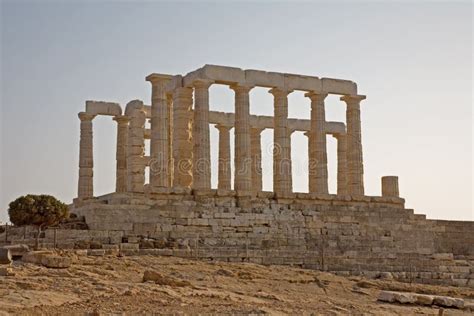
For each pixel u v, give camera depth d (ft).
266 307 81.05
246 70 178.09
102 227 136.77
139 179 187.83
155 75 178.70
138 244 132.16
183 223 148.77
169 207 149.48
